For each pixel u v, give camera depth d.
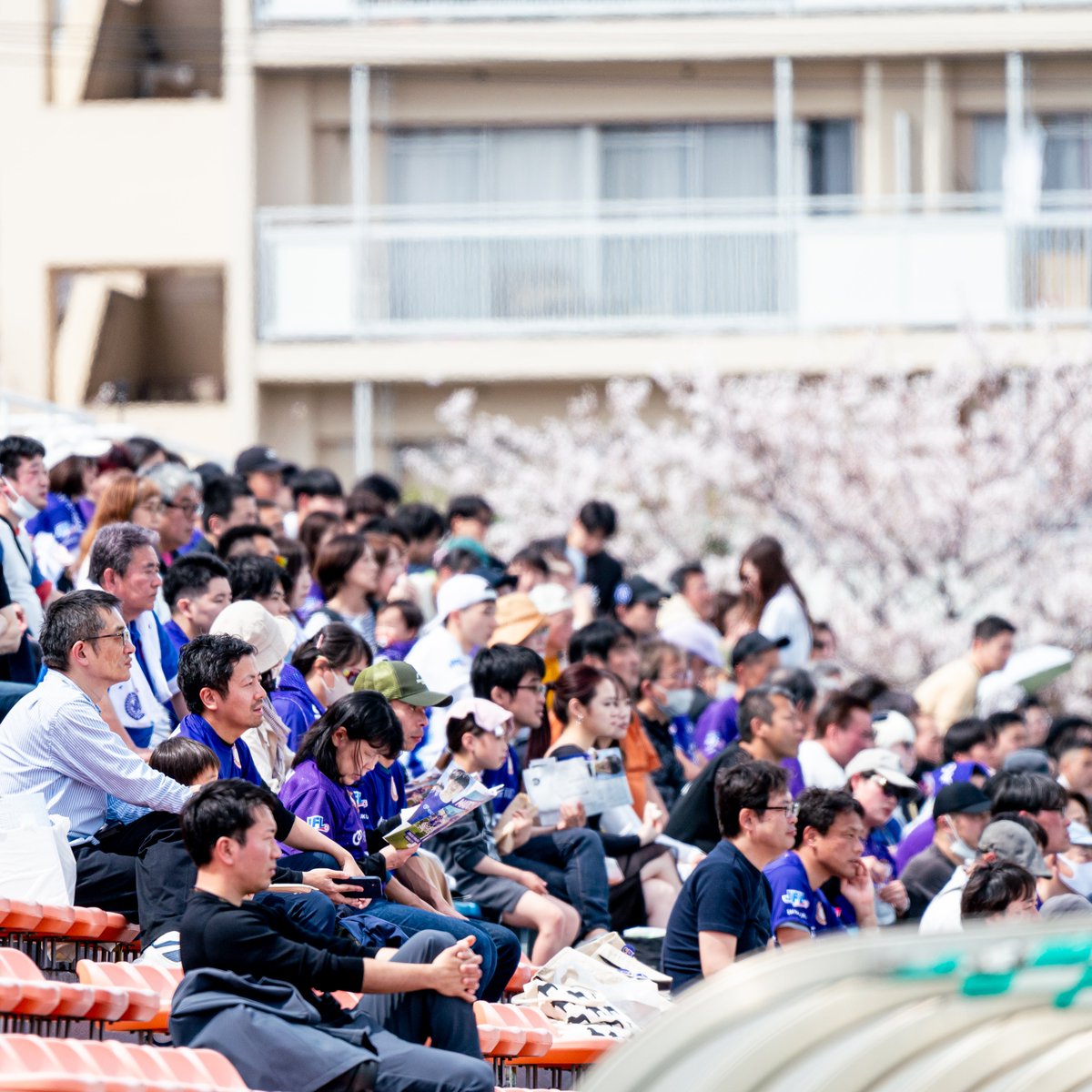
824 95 81.38
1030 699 48.06
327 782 25.38
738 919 25.91
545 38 79.75
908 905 33.25
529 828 30.92
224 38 80.19
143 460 39.44
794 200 79.31
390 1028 22.25
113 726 26.20
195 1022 20.09
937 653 68.50
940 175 81.00
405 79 81.62
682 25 79.69
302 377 79.25
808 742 36.38
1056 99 81.12
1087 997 13.06
